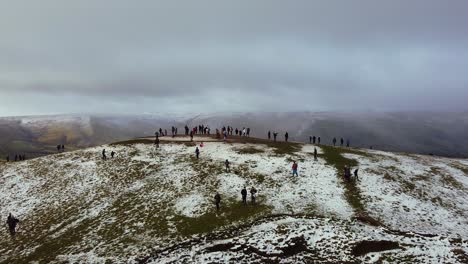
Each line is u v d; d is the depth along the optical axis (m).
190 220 36.53
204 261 27.22
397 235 30.02
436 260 25.95
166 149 59.06
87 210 40.38
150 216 37.75
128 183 46.75
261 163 51.94
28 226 38.28
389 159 58.22
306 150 59.75
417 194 44.19
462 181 49.97
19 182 50.16
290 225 31.31
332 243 28.22
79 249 32.31
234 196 41.94
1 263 31.48
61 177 50.12
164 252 30.14
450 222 37.84
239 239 29.66
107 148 60.94
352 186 44.94
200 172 48.94
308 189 43.69
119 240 33.31
